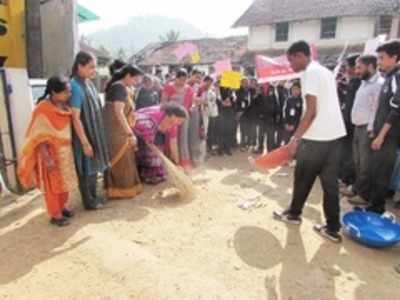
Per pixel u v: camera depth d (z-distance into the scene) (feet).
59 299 8.10
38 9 19.72
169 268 9.43
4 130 14.06
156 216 12.76
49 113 11.01
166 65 94.58
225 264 9.84
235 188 16.37
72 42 21.07
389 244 10.77
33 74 20.22
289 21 77.20
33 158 11.21
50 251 10.09
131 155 14.21
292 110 22.25
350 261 10.33
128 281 8.77
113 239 10.89
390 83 12.44
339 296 8.72
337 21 72.23
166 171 15.35
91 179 12.94
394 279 9.56
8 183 14.47
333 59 69.31
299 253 10.64
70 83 11.41
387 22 69.41
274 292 8.72
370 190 14.61
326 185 11.27
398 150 14.75
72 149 12.02
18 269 9.19
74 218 12.38
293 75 20.85
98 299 8.13
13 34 19.85
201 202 14.26
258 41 83.97
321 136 10.86
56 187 11.34
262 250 10.70
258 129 24.64
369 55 14.35
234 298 8.38
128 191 14.38
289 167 20.56
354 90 16.49
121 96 13.34
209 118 23.31
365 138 14.33
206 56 92.53
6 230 11.34
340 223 12.07
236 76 22.17
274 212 13.07
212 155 23.67
